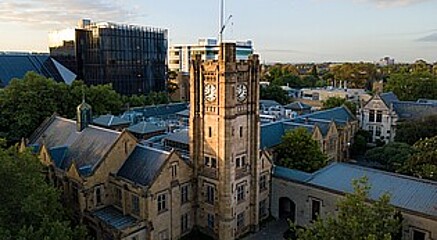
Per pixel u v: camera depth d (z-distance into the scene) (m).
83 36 167.62
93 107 115.06
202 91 62.78
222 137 60.72
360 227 40.44
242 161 65.19
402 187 61.84
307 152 82.94
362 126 136.88
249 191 67.62
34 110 97.62
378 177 66.25
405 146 98.62
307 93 197.50
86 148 67.94
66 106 106.00
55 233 40.09
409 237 56.31
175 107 151.25
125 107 139.50
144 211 58.06
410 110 133.00
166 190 60.78
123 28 170.12
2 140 49.47
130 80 176.25
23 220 43.03
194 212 67.25
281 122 101.62
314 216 68.75
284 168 76.44
